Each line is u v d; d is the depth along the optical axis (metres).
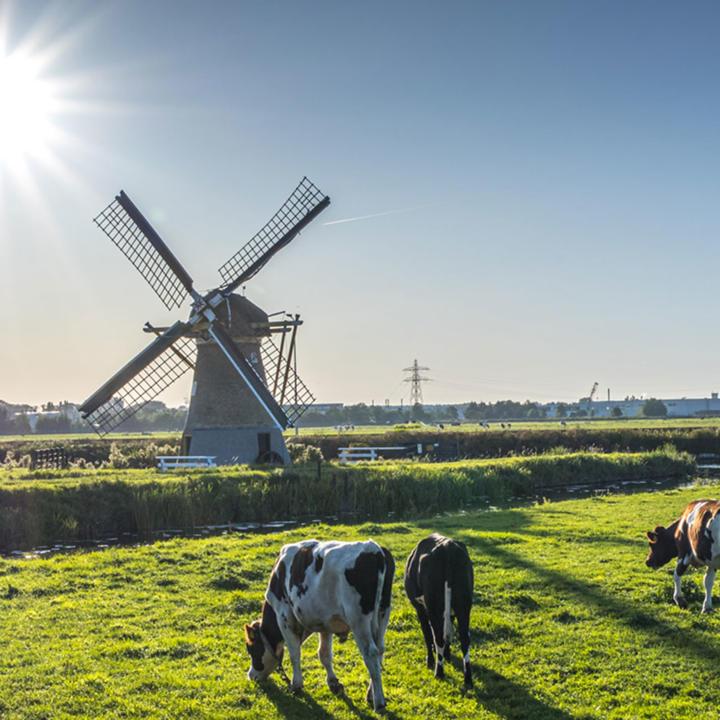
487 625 14.30
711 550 14.61
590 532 24.42
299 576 11.46
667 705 10.99
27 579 19.44
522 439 65.62
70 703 11.45
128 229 47.41
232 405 46.78
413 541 23.80
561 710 10.92
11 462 50.97
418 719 10.68
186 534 31.50
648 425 110.06
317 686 11.92
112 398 46.34
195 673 12.58
